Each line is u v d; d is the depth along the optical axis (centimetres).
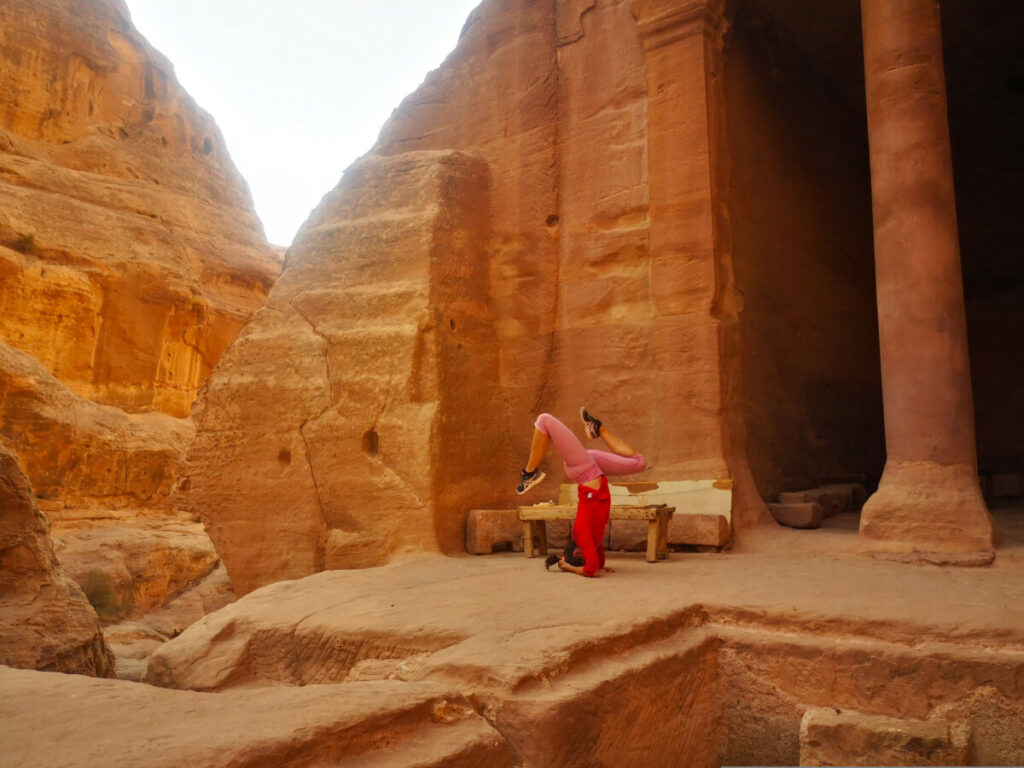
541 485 909
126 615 1948
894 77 721
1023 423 1266
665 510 692
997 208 1294
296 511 888
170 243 3653
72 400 2556
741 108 909
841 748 365
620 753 363
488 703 332
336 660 473
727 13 852
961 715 386
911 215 700
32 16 3841
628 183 880
